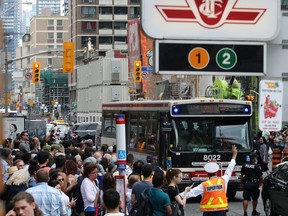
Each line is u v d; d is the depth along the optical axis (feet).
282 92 49.01
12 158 93.71
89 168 61.87
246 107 116.26
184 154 112.98
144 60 370.32
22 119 221.25
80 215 62.08
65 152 102.01
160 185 54.85
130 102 137.69
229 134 115.44
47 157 65.10
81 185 61.77
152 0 35.35
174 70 35.94
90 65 476.54
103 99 431.84
